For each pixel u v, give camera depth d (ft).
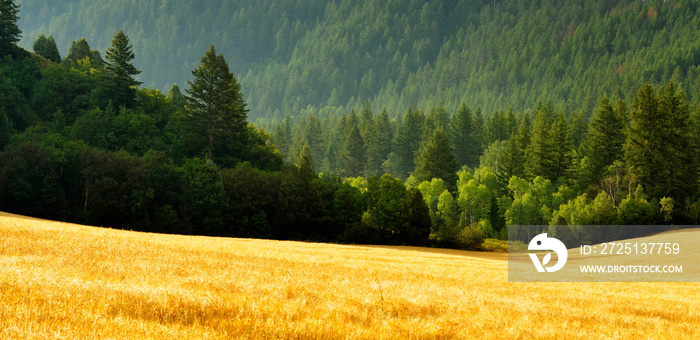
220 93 351.25
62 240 61.36
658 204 309.42
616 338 37.50
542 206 342.03
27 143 232.53
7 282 30.83
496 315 41.78
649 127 367.25
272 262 67.05
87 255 49.70
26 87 365.81
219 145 350.64
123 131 325.83
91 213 225.35
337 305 38.19
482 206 374.84
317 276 56.18
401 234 269.85
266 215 263.70
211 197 252.62
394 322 34.65
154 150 303.48
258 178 271.08
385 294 46.96
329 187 284.41
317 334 29.19
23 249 48.57
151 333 25.23
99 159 238.48
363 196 301.43
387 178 276.62
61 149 252.42
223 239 135.23
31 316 24.80
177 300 31.48
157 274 43.11
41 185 224.74
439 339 32.37
